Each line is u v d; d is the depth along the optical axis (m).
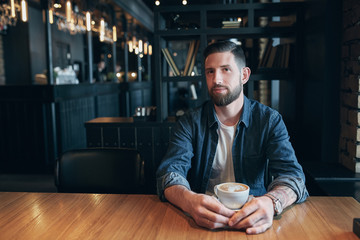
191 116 1.61
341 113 2.38
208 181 1.59
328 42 2.39
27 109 4.57
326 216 1.16
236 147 1.55
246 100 1.58
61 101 4.92
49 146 4.62
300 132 2.89
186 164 1.53
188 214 1.19
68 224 1.11
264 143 1.54
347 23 2.27
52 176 4.30
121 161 1.70
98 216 1.18
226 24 2.80
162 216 1.17
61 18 5.07
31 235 1.04
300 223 1.11
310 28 2.67
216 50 1.40
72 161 1.71
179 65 2.84
